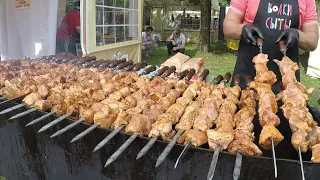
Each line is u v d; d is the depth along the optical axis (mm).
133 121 1615
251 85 2102
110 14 6496
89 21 5637
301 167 1187
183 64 3457
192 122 1710
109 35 6566
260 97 1886
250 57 2574
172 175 1500
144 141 1506
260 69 2150
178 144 1438
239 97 2213
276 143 1458
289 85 1937
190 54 12625
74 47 6844
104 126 1682
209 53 12984
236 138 1475
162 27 18500
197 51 13359
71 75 2676
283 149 1600
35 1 5602
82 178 1816
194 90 2223
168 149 1335
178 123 1736
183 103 2020
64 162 1857
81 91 2234
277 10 2492
